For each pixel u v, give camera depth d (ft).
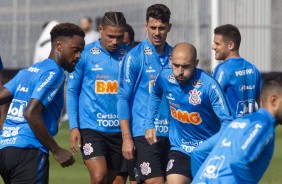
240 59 78.13
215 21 155.63
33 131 60.49
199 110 67.92
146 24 75.05
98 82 77.71
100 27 78.28
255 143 50.90
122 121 73.56
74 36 62.90
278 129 156.66
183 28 177.27
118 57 78.33
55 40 63.21
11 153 61.36
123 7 181.27
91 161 76.54
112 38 76.69
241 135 51.60
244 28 179.42
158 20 73.41
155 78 73.72
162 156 74.43
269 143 51.37
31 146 61.46
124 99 73.87
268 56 180.45
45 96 60.70
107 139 77.87
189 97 67.72
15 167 61.52
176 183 68.59
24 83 62.44
